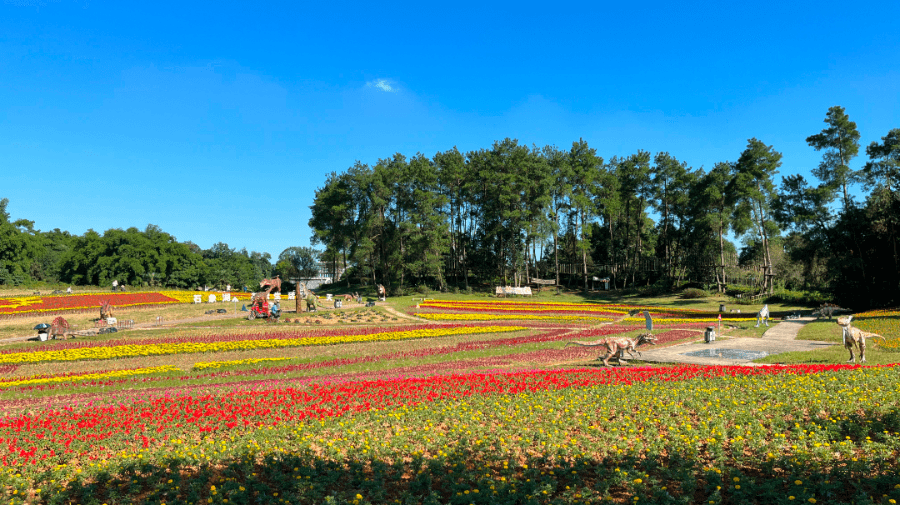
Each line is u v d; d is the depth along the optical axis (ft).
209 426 37.91
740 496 23.04
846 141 153.07
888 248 132.98
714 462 27.53
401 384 50.26
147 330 111.55
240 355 80.02
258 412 41.34
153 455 31.81
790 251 161.38
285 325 122.52
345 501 24.59
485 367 66.59
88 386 57.82
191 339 95.66
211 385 57.26
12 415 43.39
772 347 78.18
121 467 29.96
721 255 201.87
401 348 86.94
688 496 23.39
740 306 166.20
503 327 114.62
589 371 55.72
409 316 147.74
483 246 244.63
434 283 241.14
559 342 89.66
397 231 230.89
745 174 185.06
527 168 229.86
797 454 26.50
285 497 25.62
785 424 32.78
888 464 25.31
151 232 315.58
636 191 238.48
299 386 52.95
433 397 45.01
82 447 34.55
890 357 58.59
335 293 246.06
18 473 30.04
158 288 278.46
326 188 267.59
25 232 305.94
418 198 227.61
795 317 126.21
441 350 82.94
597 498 23.99
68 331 100.12
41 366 70.95
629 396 42.22
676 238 236.63
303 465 29.73
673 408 37.60
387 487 27.32
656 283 219.82
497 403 41.83
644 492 24.22
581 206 232.73
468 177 251.39
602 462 28.89
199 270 311.88
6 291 223.92
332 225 246.47
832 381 42.11
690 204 211.00
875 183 148.36
